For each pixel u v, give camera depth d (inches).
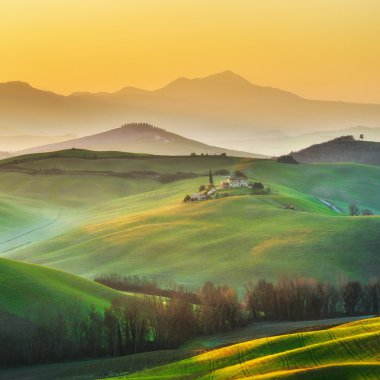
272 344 5487.2
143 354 6756.9
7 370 6569.9
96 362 6643.7
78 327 7396.7
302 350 4980.3
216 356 5551.2
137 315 7401.6
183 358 6314.0
